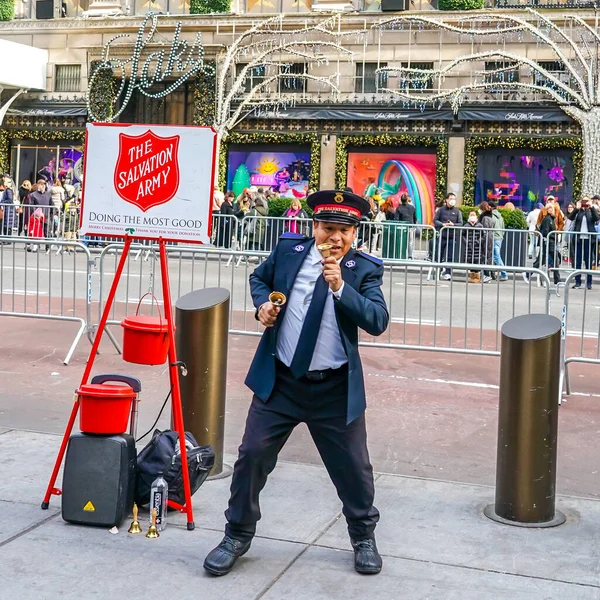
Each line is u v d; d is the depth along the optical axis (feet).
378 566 13.98
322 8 94.79
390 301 29.37
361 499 13.98
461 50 90.22
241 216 69.26
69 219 69.51
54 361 29.60
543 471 16.16
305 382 13.62
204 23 96.68
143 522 15.84
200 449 16.29
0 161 103.04
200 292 18.98
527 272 28.63
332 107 92.17
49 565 13.98
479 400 25.98
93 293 42.83
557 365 16.22
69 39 101.09
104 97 100.12
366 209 13.43
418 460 20.36
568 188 88.02
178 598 13.03
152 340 15.81
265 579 13.74
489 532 15.80
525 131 87.76
